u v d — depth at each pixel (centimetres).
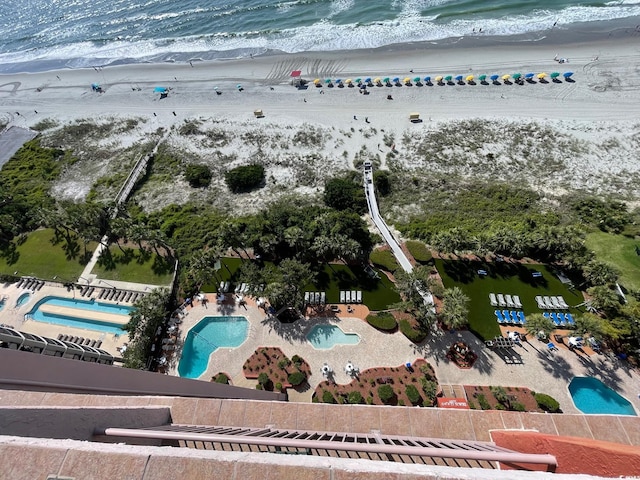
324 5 12412
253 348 5484
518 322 5278
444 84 9300
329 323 5622
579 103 8275
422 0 11600
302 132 8956
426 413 2011
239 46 11825
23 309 6394
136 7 14788
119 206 7588
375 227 6800
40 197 8494
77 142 9950
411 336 5262
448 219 6762
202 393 2827
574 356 4934
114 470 956
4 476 927
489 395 4762
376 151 8256
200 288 6241
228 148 9025
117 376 2081
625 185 6875
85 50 13338
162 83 11244
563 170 7288
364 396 4922
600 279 5225
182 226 7338
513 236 5703
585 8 10300
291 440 1438
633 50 9019
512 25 10294
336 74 10212
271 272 6116
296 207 7425
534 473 967
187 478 968
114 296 6350
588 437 1825
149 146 9412
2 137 10406
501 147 7862
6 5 17175
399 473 958
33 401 1494
